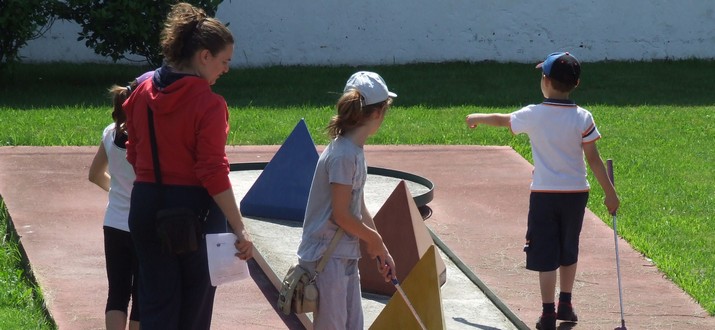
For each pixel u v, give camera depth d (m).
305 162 18.30
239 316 14.61
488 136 28.41
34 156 23.81
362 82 10.83
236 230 10.48
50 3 33.03
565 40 44.12
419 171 24.31
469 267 16.86
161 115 10.36
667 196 22.61
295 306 11.09
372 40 43.12
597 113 32.81
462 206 21.19
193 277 10.83
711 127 30.83
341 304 11.12
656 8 44.19
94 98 32.41
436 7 43.19
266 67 42.09
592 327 14.57
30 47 39.94
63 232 18.14
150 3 33.56
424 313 11.74
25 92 33.16
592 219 20.34
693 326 14.78
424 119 30.78
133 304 12.49
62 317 14.26
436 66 42.72
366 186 21.19
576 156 13.82
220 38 10.47
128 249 12.13
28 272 16.11
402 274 14.98
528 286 16.28
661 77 40.59
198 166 10.32
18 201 19.98
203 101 10.34
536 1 43.56
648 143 28.41
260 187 18.38
